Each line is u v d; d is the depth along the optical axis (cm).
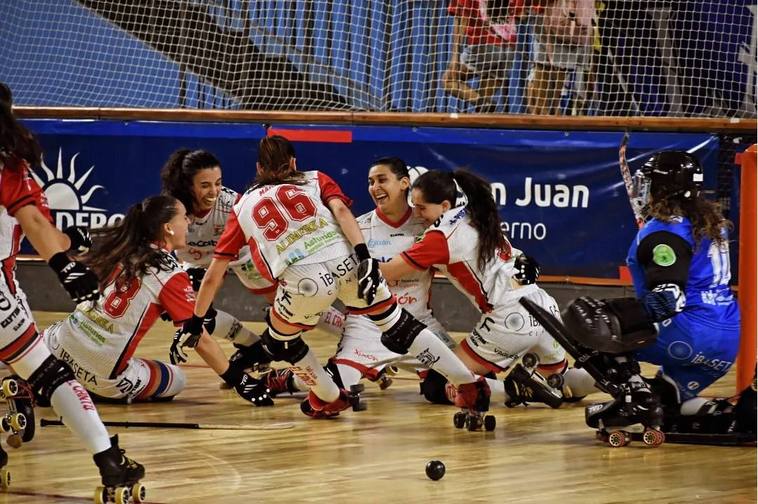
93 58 2781
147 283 1592
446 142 2356
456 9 2480
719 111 2381
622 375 1406
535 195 2336
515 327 1628
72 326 1633
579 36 2406
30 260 2600
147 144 2481
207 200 1845
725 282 1410
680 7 2378
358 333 1702
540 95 2433
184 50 2717
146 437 1465
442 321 2422
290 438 1463
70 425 1098
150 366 1691
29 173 1097
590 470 1294
